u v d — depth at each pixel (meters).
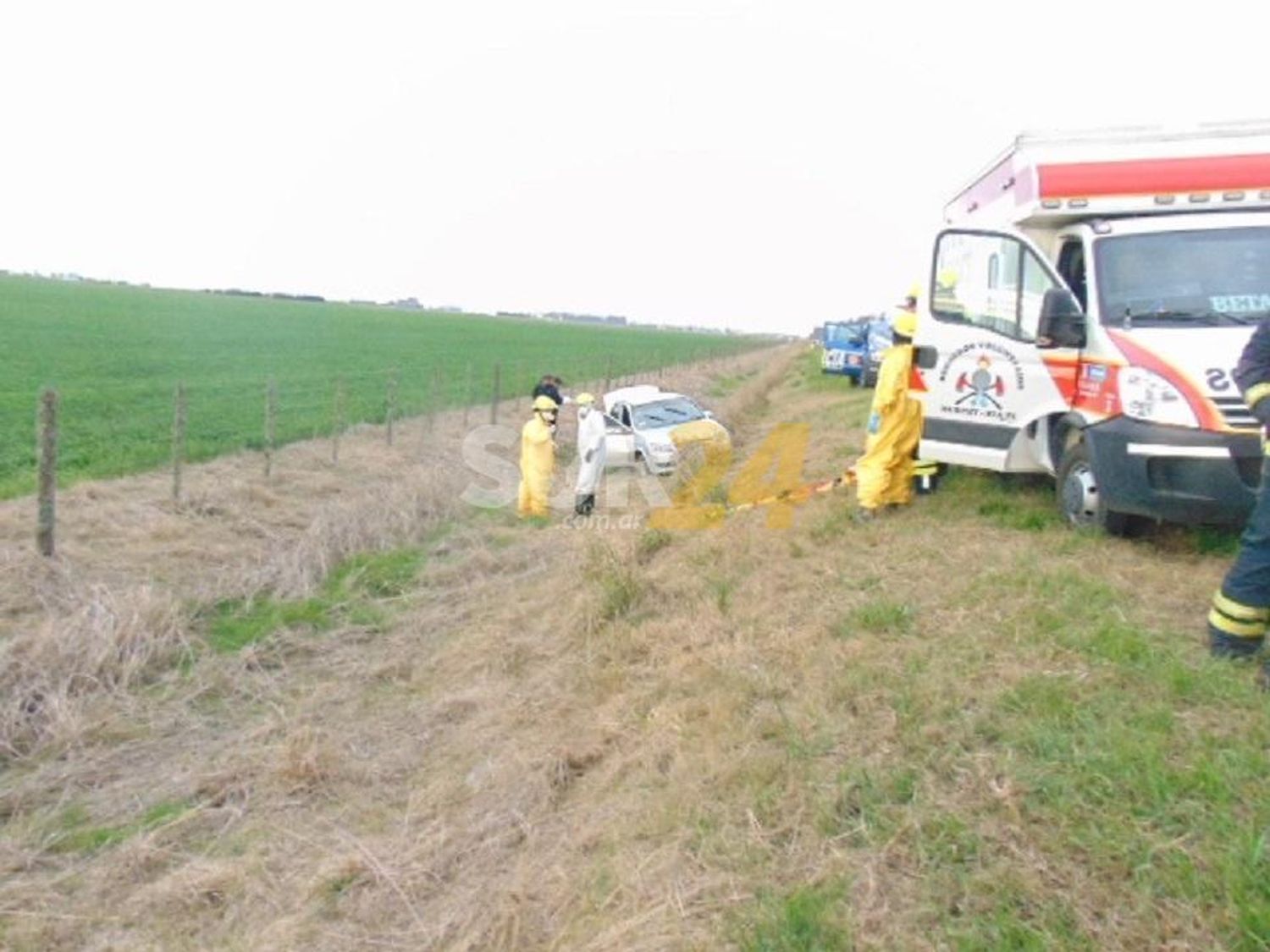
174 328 48.03
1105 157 6.84
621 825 3.83
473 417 20.05
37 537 7.52
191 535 8.93
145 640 6.39
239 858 4.26
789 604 5.82
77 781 5.02
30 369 26.36
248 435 16.23
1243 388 4.28
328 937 3.64
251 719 5.82
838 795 3.47
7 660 5.74
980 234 7.54
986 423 7.46
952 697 4.05
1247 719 3.57
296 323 62.81
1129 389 5.92
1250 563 4.12
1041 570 5.64
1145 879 2.75
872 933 2.77
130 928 3.83
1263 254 6.46
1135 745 3.41
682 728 4.49
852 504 8.28
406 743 5.42
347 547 9.17
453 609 7.81
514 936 3.34
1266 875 2.65
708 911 3.02
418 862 4.06
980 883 2.88
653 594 6.75
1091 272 6.58
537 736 5.09
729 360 54.50
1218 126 6.76
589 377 33.88
